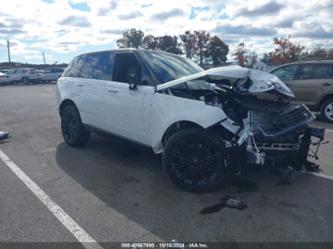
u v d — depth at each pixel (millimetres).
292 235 2953
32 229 3068
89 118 5285
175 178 3881
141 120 4312
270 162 3816
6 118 9273
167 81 4238
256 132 3648
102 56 5211
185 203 3590
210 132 3672
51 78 32781
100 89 4965
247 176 4344
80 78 5500
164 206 3527
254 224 3145
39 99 14961
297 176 4379
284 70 9180
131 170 4641
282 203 3582
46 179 4320
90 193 3869
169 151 3836
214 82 4504
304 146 3908
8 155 5441
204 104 3695
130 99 4418
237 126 3604
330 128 7652
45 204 3578
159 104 4035
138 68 4461
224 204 3559
